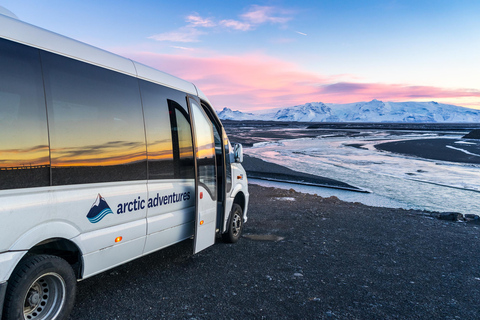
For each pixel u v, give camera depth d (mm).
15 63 2799
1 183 2664
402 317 3854
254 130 108688
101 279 4520
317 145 48188
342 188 16531
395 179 19719
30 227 2863
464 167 25766
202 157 5035
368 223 8695
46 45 3092
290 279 4793
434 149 41719
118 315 3604
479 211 12523
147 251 4230
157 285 4406
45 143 2979
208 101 5574
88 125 3377
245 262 5398
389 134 89750
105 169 3545
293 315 3789
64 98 3164
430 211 11711
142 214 4027
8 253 2727
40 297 3105
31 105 2885
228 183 5984
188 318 3625
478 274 5324
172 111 4586
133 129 3910
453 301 4316
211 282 4574
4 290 2709
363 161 28922
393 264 5637
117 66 3818
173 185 4531
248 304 4000
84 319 3479
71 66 3271
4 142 2684
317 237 7113
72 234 3236
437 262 5832
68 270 3229
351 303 4141
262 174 20188
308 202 11602
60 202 3098
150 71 4352
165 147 4402
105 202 3539
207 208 5117
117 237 3709
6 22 2832
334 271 5191
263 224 8055
